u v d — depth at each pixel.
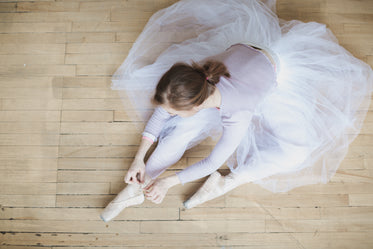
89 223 1.37
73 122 1.46
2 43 1.53
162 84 0.82
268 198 1.39
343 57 1.33
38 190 1.40
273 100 1.26
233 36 1.30
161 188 1.19
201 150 1.43
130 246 1.36
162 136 1.30
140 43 1.43
